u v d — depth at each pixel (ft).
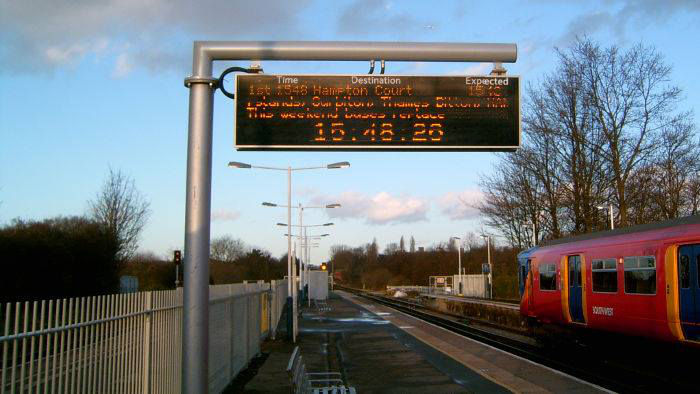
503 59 25.86
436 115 26.73
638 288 53.57
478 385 42.32
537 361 58.03
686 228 48.08
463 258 294.87
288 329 75.97
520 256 84.84
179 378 31.42
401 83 26.61
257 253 293.23
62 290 94.17
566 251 69.21
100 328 21.21
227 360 42.42
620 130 105.50
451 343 70.08
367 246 484.74
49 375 17.72
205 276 22.45
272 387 42.14
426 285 323.37
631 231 56.75
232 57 24.30
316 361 58.34
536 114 116.78
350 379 47.47
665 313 49.26
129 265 152.15
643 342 54.70
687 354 48.42
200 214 22.72
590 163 110.42
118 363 22.72
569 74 109.81
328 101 26.25
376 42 24.85
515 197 128.57
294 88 26.12
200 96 23.80
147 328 25.81
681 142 104.01
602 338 63.41
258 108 25.91
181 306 31.81
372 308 154.92
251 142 25.77
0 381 15.53
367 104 26.45
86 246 100.99
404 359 57.62
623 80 105.29
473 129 26.86
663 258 49.75
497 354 59.31
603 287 60.03
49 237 94.84
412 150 26.81
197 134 23.41
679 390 42.34
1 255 86.89
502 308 107.76
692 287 46.47
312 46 24.54
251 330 57.16
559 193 115.55
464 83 26.96
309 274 169.58
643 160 104.99
